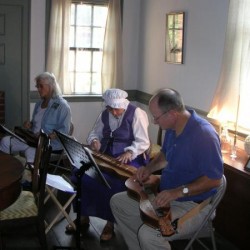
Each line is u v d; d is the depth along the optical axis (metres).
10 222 2.38
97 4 5.00
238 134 3.27
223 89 3.32
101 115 3.21
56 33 4.80
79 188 2.57
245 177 2.75
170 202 2.30
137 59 5.27
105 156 2.99
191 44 4.00
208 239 3.04
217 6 3.58
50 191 2.91
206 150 2.19
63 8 4.76
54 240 2.93
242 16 3.13
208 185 2.17
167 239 2.21
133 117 3.08
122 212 2.52
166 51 4.45
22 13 4.70
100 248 2.87
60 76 4.90
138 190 2.48
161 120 2.29
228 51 3.26
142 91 5.16
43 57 4.87
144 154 3.10
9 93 4.85
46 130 3.69
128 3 5.09
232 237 2.98
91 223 3.22
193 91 4.01
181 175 2.30
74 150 2.45
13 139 3.83
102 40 5.13
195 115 2.32
